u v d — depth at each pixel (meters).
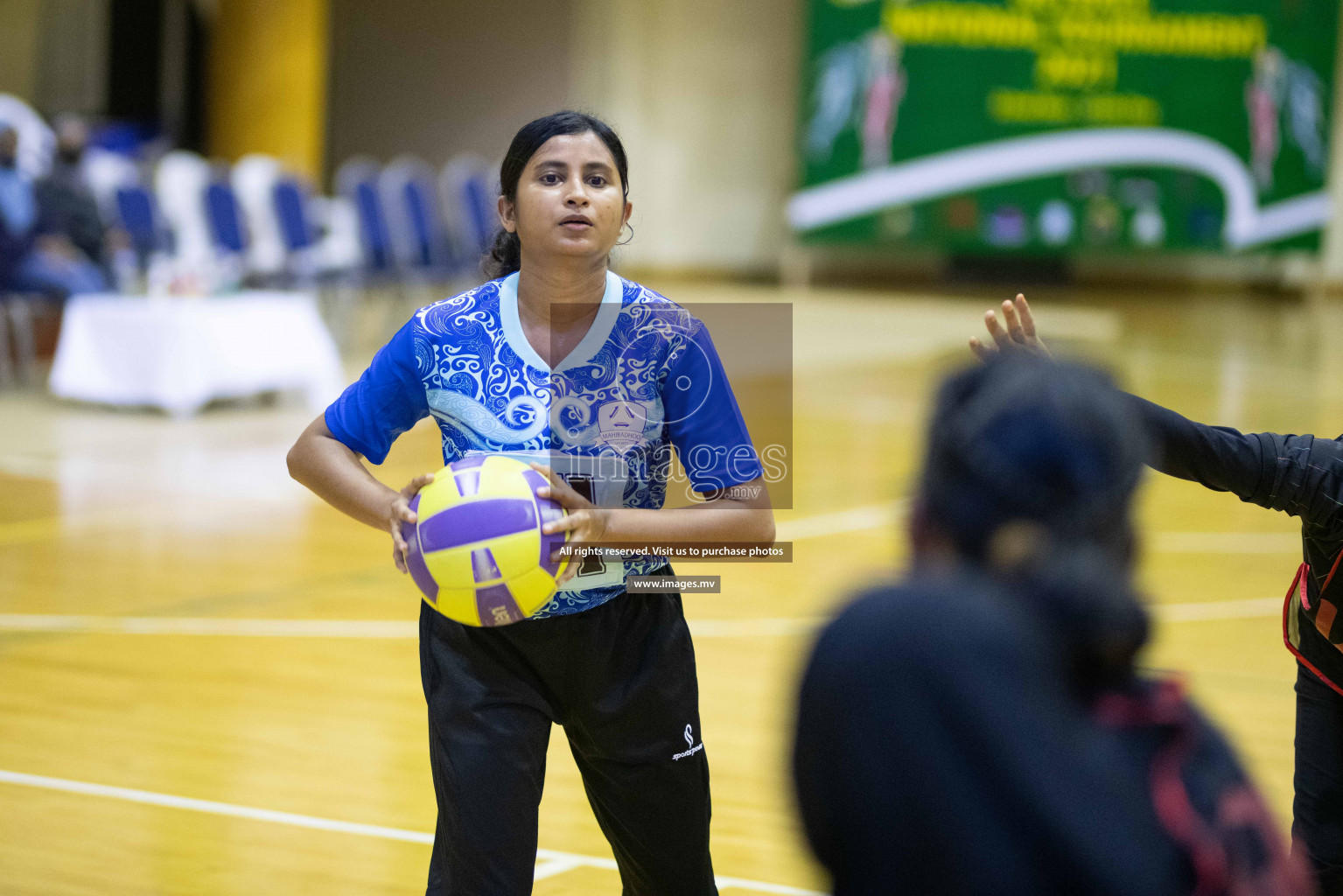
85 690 10.14
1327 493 4.97
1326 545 5.14
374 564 14.20
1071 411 2.51
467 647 4.89
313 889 7.02
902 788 2.31
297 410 23.02
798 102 47.25
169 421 21.56
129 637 11.50
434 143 47.38
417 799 8.30
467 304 5.01
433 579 4.63
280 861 7.35
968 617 2.39
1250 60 45.66
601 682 4.93
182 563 13.96
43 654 10.98
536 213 4.76
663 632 5.02
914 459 2.69
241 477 18.02
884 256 48.47
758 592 13.29
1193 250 46.59
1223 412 23.88
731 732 9.45
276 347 22.75
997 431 2.52
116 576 13.38
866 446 20.88
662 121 48.47
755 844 7.64
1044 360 2.66
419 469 18.23
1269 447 5.04
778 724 9.63
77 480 17.53
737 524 4.81
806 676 2.50
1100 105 45.78
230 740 9.21
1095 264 49.28
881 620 2.43
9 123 24.44
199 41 45.38
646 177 48.81
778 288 46.91
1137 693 2.50
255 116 43.69
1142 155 45.97
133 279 24.72
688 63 48.09
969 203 46.31
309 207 27.72
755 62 47.88
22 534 14.86
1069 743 2.33
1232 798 2.41
